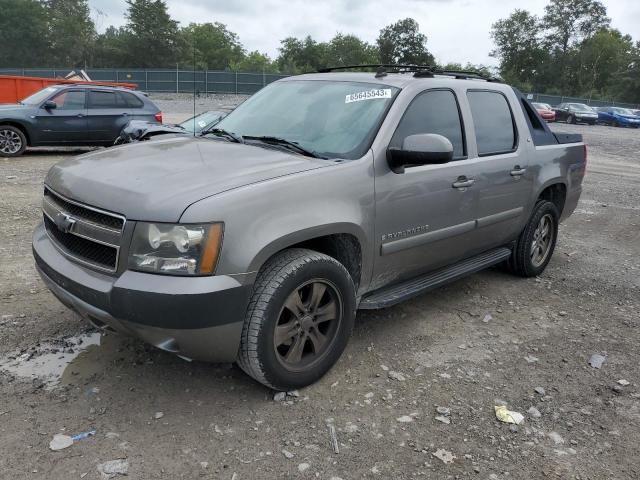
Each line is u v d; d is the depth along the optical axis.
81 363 3.47
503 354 3.92
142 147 3.72
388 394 3.31
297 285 3.05
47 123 12.65
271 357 3.03
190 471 2.60
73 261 3.06
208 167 3.19
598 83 88.25
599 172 14.45
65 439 2.75
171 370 3.44
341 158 3.52
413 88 3.96
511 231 5.02
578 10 87.19
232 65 96.88
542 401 3.35
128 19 80.56
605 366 3.83
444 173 4.00
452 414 3.15
